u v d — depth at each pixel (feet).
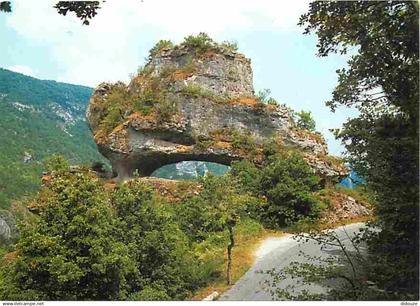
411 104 40.55
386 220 39.75
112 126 136.77
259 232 100.48
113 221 61.57
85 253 53.83
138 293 58.85
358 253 47.03
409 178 40.06
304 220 92.94
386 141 40.78
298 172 116.26
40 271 51.90
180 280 67.21
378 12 39.34
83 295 53.52
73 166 132.26
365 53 40.91
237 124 136.15
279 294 46.85
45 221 55.06
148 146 130.52
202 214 86.99
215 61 143.02
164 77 140.87
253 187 117.29
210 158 134.31
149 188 71.41
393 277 38.93
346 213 111.96
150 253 65.72
